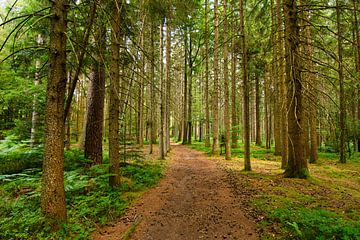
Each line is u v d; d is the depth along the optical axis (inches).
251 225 195.2
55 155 177.5
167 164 530.9
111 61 290.8
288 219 193.8
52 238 162.6
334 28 549.3
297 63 335.3
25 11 319.9
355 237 151.6
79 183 253.8
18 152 336.8
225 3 631.2
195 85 1600.6
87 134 386.0
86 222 194.9
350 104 713.0
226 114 641.0
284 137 477.4
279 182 340.8
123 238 175.5
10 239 159.2
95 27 271.0
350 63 694.5
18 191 256.7
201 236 182.1
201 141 1446.9
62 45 180.2
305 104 376.2
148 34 641.6
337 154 753.6
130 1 353.7
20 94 362.9
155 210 236.5
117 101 299.7
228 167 492.1
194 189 319.0
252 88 1101.7
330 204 243.1
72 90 213.6
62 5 180.2
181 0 381.1
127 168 389.4
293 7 343.6
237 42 693.9
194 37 969.5
